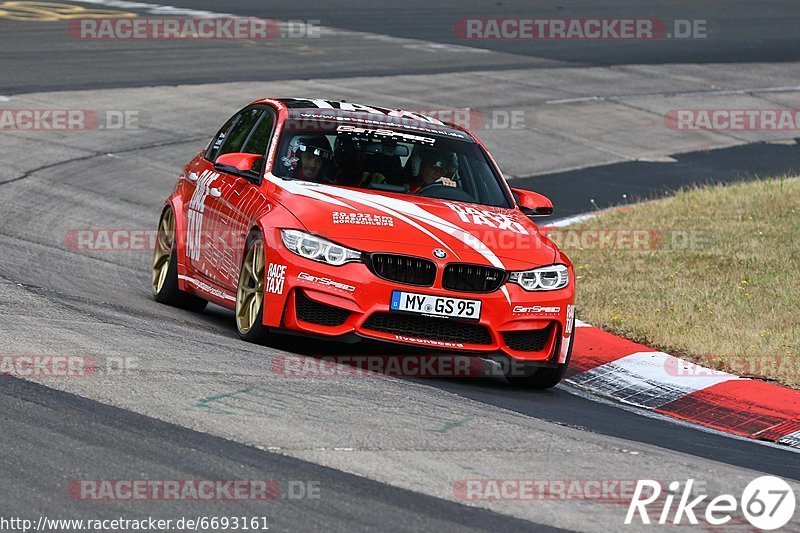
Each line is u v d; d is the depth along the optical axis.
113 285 37.03
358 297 27.27
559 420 25.39
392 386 25.78
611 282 40.97
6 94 68.50
